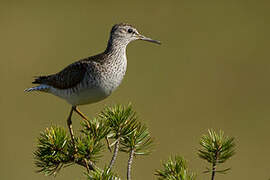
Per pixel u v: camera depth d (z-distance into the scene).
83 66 8.92
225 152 6.03
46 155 6.59
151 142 6.60
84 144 6.54
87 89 8.95
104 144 6.59
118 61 9.31
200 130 20.47
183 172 5.83
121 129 6.68
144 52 27.47
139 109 21.81
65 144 6.62
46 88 9.77
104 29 30.33
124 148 6.64
